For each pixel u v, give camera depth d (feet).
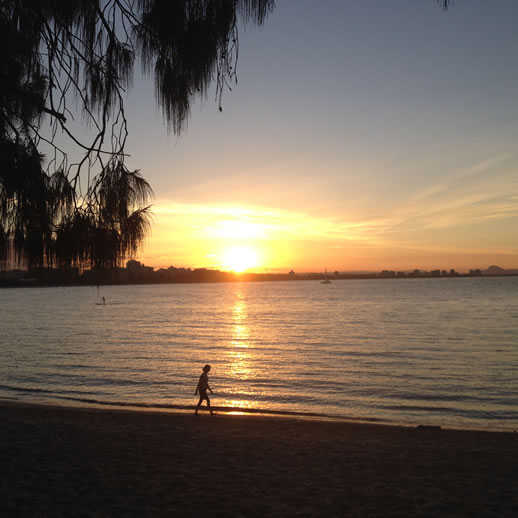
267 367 99.60
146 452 31.99
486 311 255.91
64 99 11.51
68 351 126.31
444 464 30.94
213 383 82.79
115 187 10.84
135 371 95.04
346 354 117.80
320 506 22.30
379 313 257.55
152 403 66.23
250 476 26.96
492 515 21.53
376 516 21.24
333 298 465.06
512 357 110.01
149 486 24.09
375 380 84.99
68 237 10.44
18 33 11.37
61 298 598.34
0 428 38.81
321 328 185.78
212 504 21.94
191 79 11.33
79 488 23.29
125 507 20.89
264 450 34.22
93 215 10.78
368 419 57.93
